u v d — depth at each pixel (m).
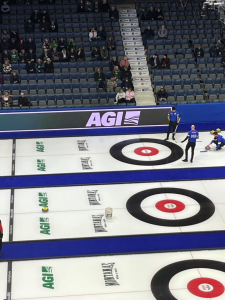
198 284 14.39
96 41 30.92
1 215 17.92
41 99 27.28
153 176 21.22
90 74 28.97
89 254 15.75
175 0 34.84
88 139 25.14
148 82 29.91
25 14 32.19
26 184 20.36
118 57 30.53
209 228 17.30
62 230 17.05
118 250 15.99
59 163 22.39
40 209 18.39
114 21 32.44
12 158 22.84
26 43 29.69
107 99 27.91
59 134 25.70
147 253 15.84
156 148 24.20
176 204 18.89
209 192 19.88
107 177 21.08
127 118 26.55
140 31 32.75
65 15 32.44
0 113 25.59
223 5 27.72
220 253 15.90
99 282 14.42
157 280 14.54
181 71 29.69
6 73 28.33
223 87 29.31
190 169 21.92
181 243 16.41
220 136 23.78
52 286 14.22
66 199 19.17
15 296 13.77
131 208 18.55
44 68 28.88
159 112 26.67
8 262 15.27
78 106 27.03
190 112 27.12
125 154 23.45
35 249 15.96
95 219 17.77
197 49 30.91
